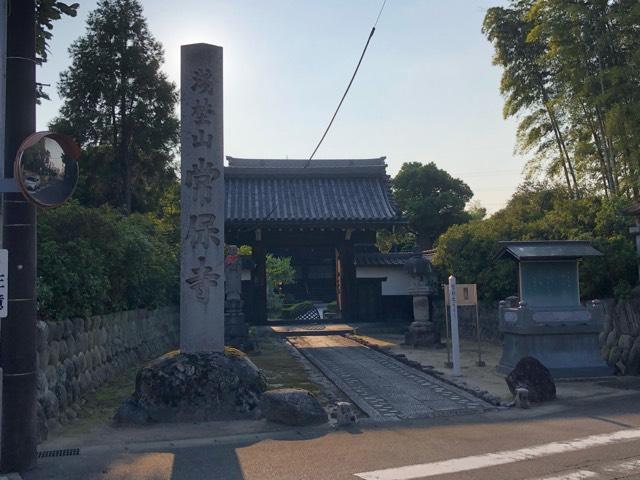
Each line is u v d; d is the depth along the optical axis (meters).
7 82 6.59
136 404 8.85
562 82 19.12
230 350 10.05
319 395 11.02
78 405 9.80
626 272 15.08
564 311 12.80
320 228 27.91
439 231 47.28
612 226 15.76
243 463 6.40
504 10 23.36
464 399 10.19
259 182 30.61
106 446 7.43
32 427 6.43
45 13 8.02
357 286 27.78
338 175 31.09
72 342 10.21
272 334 24.53
